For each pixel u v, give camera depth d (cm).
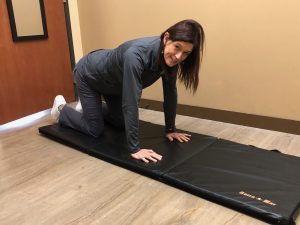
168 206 153
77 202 159
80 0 319
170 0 263
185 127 252
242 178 162
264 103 244
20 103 285
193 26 156
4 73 268
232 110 260
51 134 231
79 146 211
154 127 232
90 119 217
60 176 184
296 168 171
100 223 143
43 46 296
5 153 216
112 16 303
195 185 159
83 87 216
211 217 145
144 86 191
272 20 223
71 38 324
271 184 156
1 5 258
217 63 256
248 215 144
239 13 235
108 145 208
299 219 142
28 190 171
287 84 230
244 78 247
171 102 200
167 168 175
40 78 298
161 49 164
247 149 193
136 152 188
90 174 184
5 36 264
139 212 150
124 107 177
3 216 151
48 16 296
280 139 225
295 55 221
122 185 172
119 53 181
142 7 281
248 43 238
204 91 269
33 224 145
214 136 230
